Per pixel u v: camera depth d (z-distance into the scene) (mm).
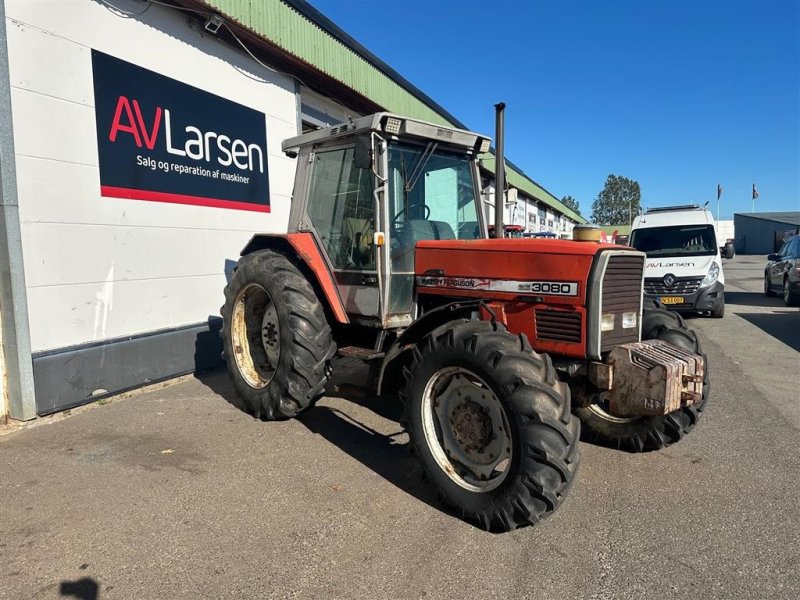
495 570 2590
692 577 2525
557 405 2760
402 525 3012
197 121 6211
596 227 3520
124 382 5352
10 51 4336
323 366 4277
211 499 3295
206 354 6359
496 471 3096
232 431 4430
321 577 2543
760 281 20516
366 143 3777
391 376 3688
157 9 5668
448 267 3734
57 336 4789
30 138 4496
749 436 4332
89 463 3793
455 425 3166
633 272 3482
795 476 3602
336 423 4633
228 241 6730
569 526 2990
